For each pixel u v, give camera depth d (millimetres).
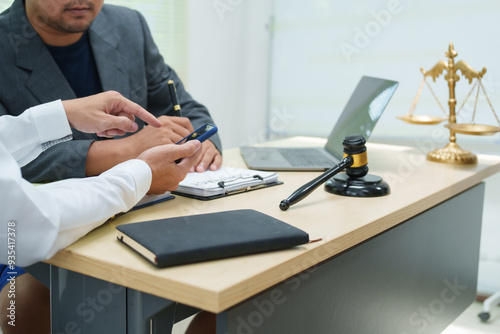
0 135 785
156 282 593
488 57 2275
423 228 1098
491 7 2234
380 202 956
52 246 663
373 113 1224
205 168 1180
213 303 550
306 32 2912
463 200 1307
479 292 2326
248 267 618
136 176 777
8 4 2088
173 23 2691
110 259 644
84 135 1291
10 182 634
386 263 964
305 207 912
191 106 1562
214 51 2936
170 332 731
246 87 3131
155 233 675
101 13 1463
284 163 1293
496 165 1401
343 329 854
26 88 1217
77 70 1382
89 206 703
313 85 2938
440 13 2396
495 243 2299
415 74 2521
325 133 2932
